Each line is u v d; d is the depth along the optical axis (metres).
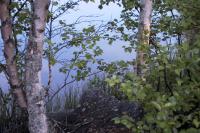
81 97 9.64
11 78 6.26
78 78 7.01
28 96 5.76
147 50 4.69
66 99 9.67
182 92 3.71
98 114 8.09
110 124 7.54
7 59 6.21
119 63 7.01
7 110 7.89
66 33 6.83
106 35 7.21
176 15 7.32
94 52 6.62
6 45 6.13
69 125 7.88
